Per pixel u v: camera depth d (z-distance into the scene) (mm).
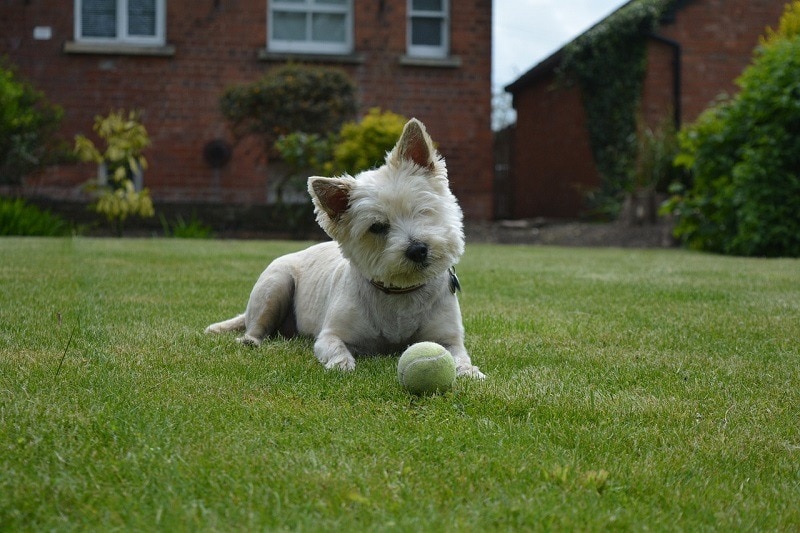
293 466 2258
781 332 4504
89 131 15602
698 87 17328
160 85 15742
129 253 9172
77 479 2148
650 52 17344
